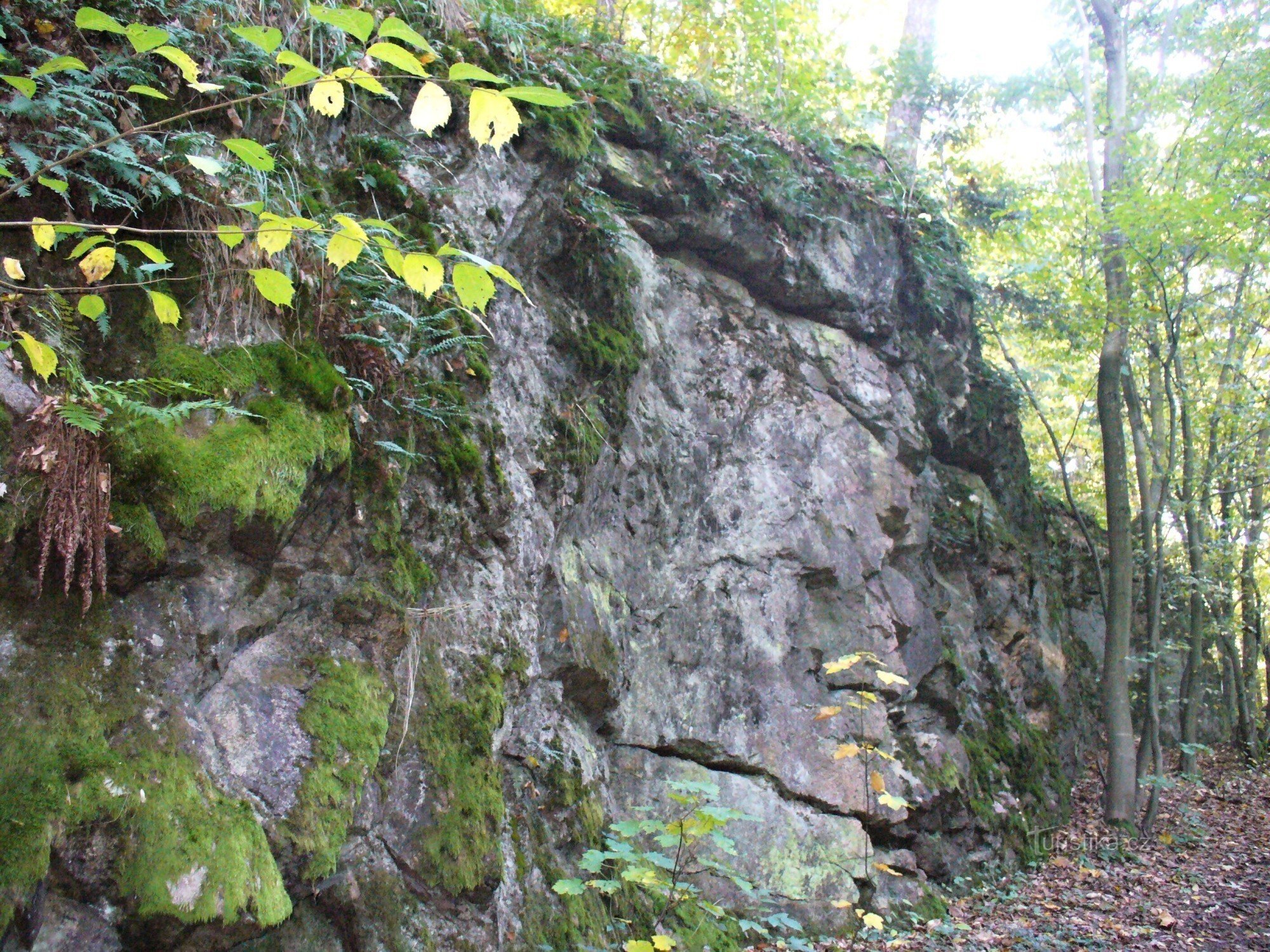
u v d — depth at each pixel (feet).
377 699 11.55
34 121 9.37
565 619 17.31
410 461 13.23
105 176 9.93
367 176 13.99
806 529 23.75
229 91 11.45
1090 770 36.63
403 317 13.01
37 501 8.52
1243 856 28.76
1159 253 31.07
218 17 11.51
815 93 32.24
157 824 8.64
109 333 9.75
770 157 25.13
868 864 20.67
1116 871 26.73
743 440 23.76
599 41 22.62
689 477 22.24
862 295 27.53
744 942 17.88
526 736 15.84
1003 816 26.30
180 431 9.80
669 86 23.81
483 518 14.76
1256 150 31.12
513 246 17.28
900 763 21.57
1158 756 33.12
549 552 17.08
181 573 9.86
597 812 16.63
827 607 23.72
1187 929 21.76
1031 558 35.37
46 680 8.53
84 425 8.48
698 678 20.57
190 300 10.54
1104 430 33.63
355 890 10.82
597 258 19.79
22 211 9.37
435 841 11.98
